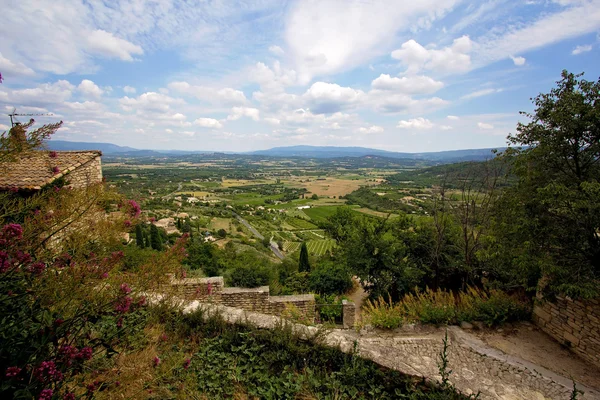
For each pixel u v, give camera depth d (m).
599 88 6.12
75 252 2.66
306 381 3.89
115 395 2.70
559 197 5.73
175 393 3.35
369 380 4.02
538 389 4.80
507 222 7.32
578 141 6.43
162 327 4.16
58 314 2.37
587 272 5.71
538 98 7.17
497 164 10.05
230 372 3.89
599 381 5.38
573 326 6.20
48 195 2.93
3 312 2.21
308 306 9.06
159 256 3.19
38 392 2.14
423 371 4.42
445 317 7.21
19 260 2.31
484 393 4.37
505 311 7.28
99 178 9.65
